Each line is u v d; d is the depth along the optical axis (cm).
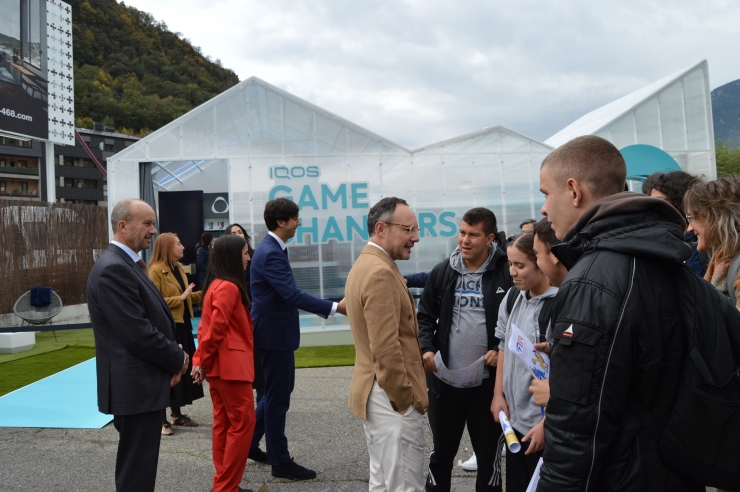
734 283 264
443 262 339
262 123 1103
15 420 557
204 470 423
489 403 309
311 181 1102
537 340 261
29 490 388
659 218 154
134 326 303
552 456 148
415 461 262
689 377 144
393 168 1110
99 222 1443
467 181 1116
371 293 255
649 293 146
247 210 1097
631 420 144
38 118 1452
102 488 392
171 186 1648
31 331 1030
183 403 528
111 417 568
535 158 1124
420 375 271
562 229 175
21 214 1229
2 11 1340
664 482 141
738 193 273
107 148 7012
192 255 1565
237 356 353
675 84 1219
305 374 745
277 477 399
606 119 1265
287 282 394
